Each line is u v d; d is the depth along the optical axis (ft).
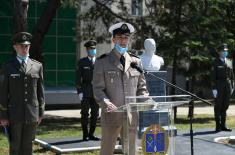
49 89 120.67
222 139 58.18
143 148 28.45
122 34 30.42
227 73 65.00
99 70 30.48
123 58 30.86
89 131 56.13
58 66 122.11
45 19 80.64
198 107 118.83
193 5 82.28
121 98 30.48
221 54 65.00
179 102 28.68
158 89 49.80
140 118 28.37
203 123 79.82
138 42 85.15
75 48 123.44
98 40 90.84
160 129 28.73
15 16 75.20
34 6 118.73
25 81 34.94
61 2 84.17
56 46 121.80
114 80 30.45
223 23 83.30
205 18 79.87
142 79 31.65
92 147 49.62
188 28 82.53
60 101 120.37
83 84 55.16
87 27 91.35
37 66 35.83
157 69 50.34
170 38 81.10
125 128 29.14
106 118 30.45
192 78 87.35
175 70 83.05
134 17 88.12
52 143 53.06
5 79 34.83
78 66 55.36
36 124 35.86
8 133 35.40
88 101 55.26
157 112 28.60
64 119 88.79
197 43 77.71
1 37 118.11
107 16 89.04
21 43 34.83
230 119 85.87
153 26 85.66
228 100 65.46
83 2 101.65
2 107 34.83
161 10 85.46
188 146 52.13
